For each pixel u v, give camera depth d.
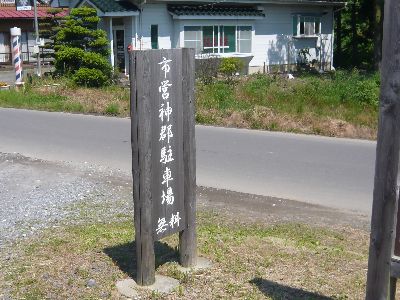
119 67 22.81
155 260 4.71
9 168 8.84
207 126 12.66
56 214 6.27
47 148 10.51
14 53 19.08
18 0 33.84
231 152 9.91
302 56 27.28
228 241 5.20
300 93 14.35
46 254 4.86
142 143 3.97
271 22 25.69
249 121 12.69
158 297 4.04
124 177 8.20
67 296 4.06
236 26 24.11
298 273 4.47
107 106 15.25
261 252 4.92
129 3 21.72
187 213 4.48
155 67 4.01
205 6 23.25
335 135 11.45
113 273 4.44
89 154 9.93
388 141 3.14
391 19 3.02
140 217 4.11
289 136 11.41
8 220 6.05
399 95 3.05
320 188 7.52
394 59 3.04
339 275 4.45
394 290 3.37
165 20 22.27
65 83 18.53
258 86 15.71
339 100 13.68
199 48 23.00
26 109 15.98
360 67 29.75
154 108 4.04
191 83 4.34
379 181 3.22
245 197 7.11
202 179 8.07
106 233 5.46
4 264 4.66
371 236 3.32
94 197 7.05
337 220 6.11
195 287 4.20
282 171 8.51
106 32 21.97
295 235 5.50
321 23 28.09
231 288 4.18
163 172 4.19
